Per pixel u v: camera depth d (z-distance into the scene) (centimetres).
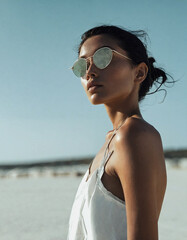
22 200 1230
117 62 140
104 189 127
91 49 145
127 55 144
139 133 119
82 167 4416
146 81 163
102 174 129
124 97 145
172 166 2973
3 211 987
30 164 5003
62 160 5059
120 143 120
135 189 114
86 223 131
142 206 112
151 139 120
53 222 802
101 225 125
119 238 125
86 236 132
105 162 130
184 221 780
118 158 121
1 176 2836
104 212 126
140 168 115
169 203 1073
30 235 673
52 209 1001
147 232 111
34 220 834
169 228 711
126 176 117
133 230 111
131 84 145
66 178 2362
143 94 166
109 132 161
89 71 141
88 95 144
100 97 139
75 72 149
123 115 147
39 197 1306
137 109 149
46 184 1912
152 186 116
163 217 843
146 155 117
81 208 136
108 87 139
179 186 1555
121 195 127
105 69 139
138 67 148
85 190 134
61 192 1462
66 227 745
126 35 145
